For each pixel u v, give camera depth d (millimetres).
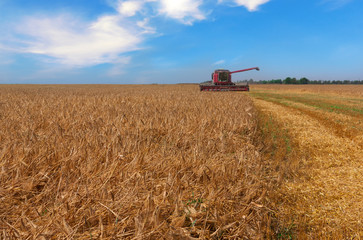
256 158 4172
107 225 2195
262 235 2492
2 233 2023
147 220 2152
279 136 7594
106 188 2645
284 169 4691
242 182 3158
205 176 3039
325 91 37781
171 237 2029
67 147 3832
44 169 3119
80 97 15250
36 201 2553
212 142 4633
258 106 16141
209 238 2295
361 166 5141
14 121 6090
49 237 1938
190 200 2736
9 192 2684
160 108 9367
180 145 4777
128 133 4719
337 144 6867
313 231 2836
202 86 29453
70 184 2777
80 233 2111
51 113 7633
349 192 3787
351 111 13922
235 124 6316
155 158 3678
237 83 31672
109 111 7750
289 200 3514
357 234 2742
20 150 3531
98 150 3691
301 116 11773
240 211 2627
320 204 3434
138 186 2723
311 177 4453
